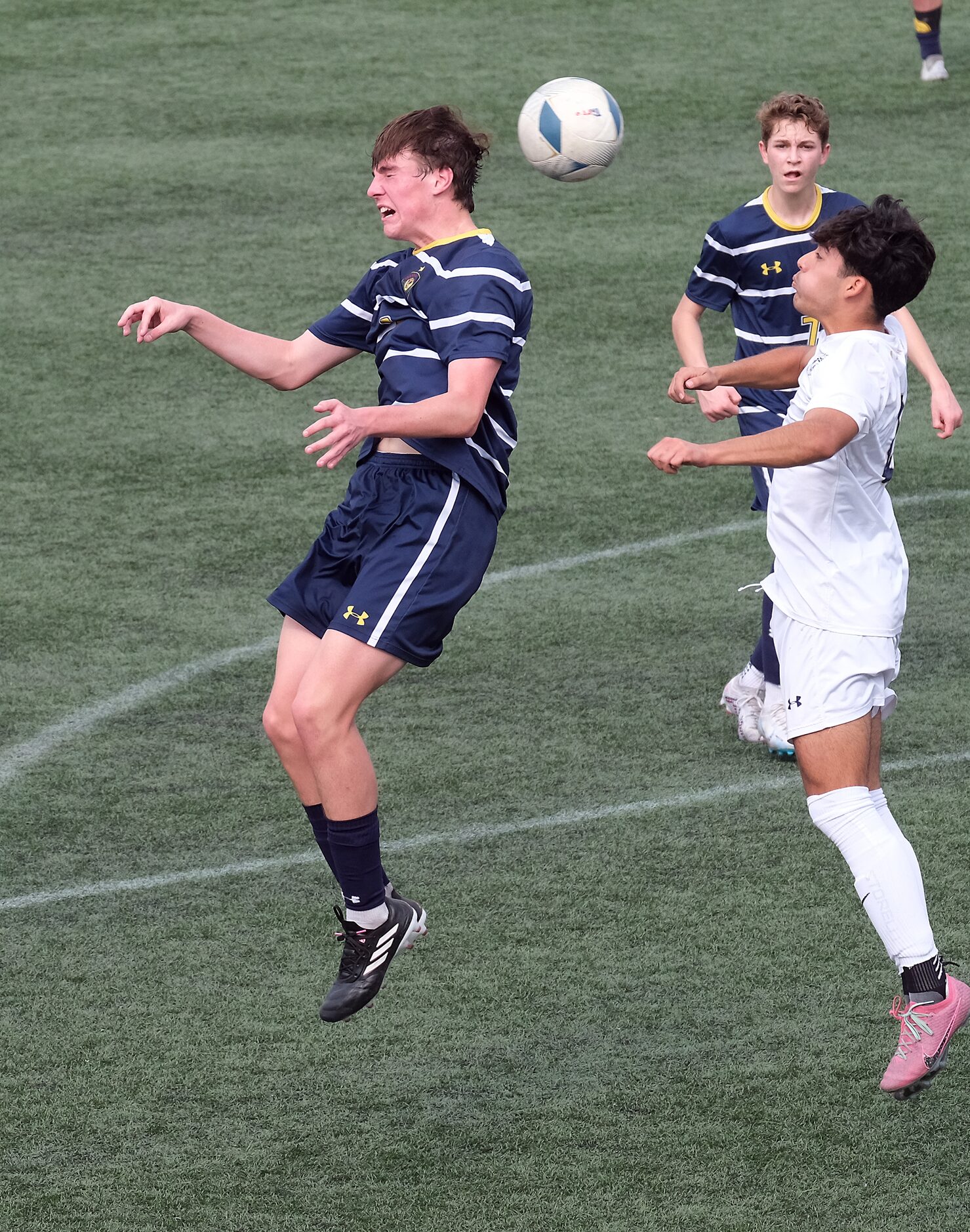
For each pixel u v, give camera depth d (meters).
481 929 17.42
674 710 22.42
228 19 64.12
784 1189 13.55
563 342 37.62
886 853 14.23
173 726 22.22
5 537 28.39
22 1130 14.45
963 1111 14.48
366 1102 14.80
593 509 29.44
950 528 28.44
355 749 14.59
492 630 24.97
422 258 14.91
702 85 55.94
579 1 65.12
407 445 15.07
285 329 38.34
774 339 22.80
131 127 53.59
